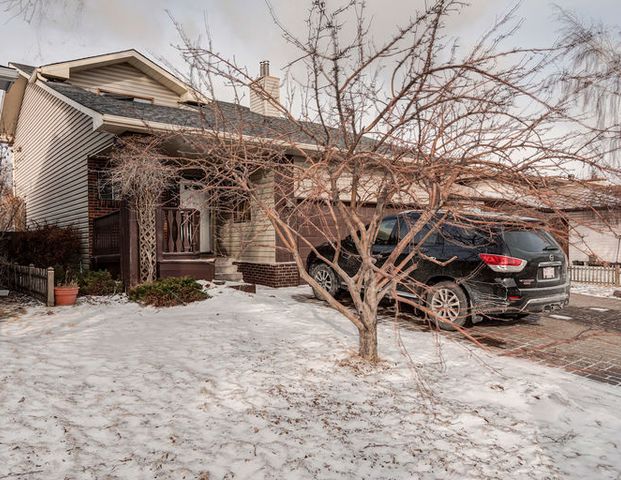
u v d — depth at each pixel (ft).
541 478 9.68
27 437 10.64
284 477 9.45
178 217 33.42
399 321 24.25
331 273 29.27
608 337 22.00
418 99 12.08
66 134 42.14
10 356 16.58
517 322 25.21
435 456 10.41
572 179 11.96
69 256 37.96
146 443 10.60
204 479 9.27
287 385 14.26
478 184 14.62
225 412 12.32
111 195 37.83
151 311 25.36
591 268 46.80
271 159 15.01
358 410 12.69
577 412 12.95
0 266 36.73
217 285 32.12
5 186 50.55
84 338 19.36
